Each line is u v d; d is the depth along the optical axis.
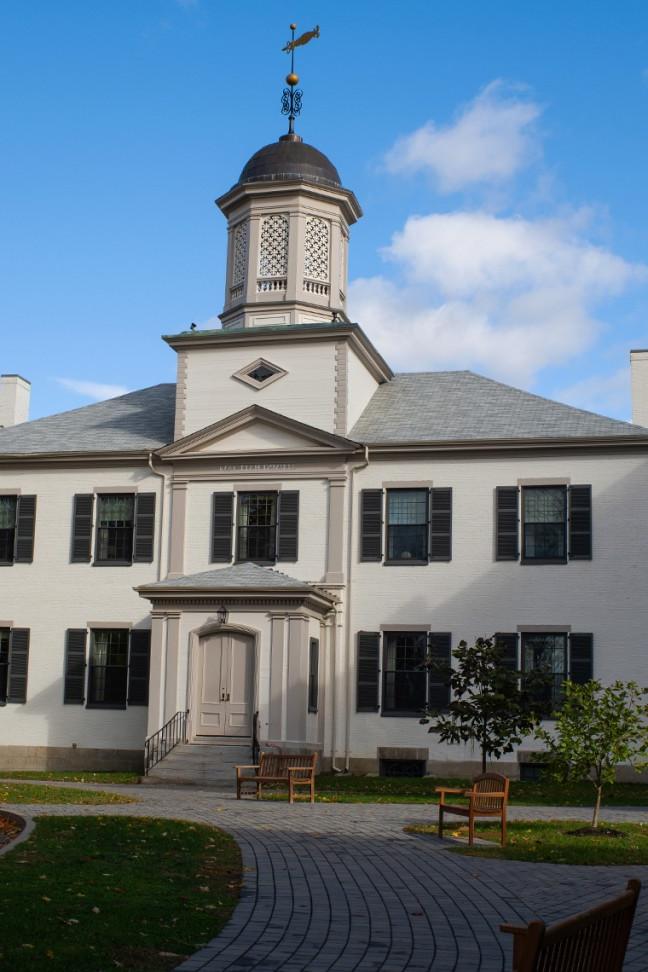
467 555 33.31
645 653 31.72
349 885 13.20
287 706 30.56
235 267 37.91
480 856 15.84
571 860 15.53
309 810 21.70
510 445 33.28
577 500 32.84
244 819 19.59
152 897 11.59
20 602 36.41
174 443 35.56
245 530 34.97
